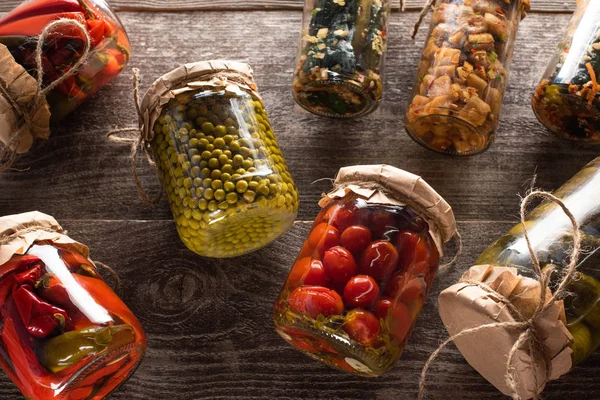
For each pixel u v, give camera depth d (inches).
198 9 29.1
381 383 26.0
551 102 25.6
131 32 28.9
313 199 27.4
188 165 24.1
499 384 24.1
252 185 23.7
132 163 26.1
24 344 22.3
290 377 26.0
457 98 24.9
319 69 25.3
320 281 22.9
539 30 28.8
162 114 24.8
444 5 26.2
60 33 24.7
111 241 27.0
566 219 23.6
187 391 26.0
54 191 27.5
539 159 27.7
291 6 29.1
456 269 26.8
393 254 23.0
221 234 24.4
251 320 26.4
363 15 25.8
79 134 27.9
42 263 23.1
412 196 23.4
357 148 27.7
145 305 26.5
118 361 23.2
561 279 22.7
